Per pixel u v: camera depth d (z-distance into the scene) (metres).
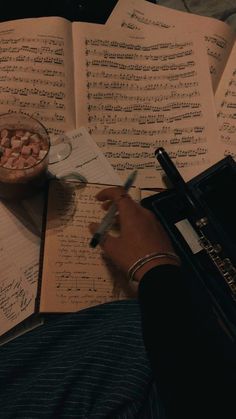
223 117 0.92
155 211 0.81
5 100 0.85
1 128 0.77
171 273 0.65
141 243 0.72
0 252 0.76
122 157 0.86
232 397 0.53
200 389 0.54
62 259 0.76
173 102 0.91
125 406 0.70
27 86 0.87
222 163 0.84
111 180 0.84
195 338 0.58
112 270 0.77
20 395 0.69
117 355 0.71
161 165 0.83
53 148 0.84
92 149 0.85
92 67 0.90
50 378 0.70
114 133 0.87
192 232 0.80
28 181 0.75
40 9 0.93
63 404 0.69
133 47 0.93
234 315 0.76
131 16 0.95
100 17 0.95
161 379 0.57
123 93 0.90
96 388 0.70
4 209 0.79
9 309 0.74
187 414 0.53
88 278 0.76
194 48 0.94
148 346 0.59
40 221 0.79
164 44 0.94
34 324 0.75
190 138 0.89
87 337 0.73
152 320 0.60
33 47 0.88
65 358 0.71
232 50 0.97
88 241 0.78
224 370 0.55
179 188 0.80
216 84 0.94
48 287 0.74
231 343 0.62
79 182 0.81
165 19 0.96
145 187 0.85
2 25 0.89
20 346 0.72
